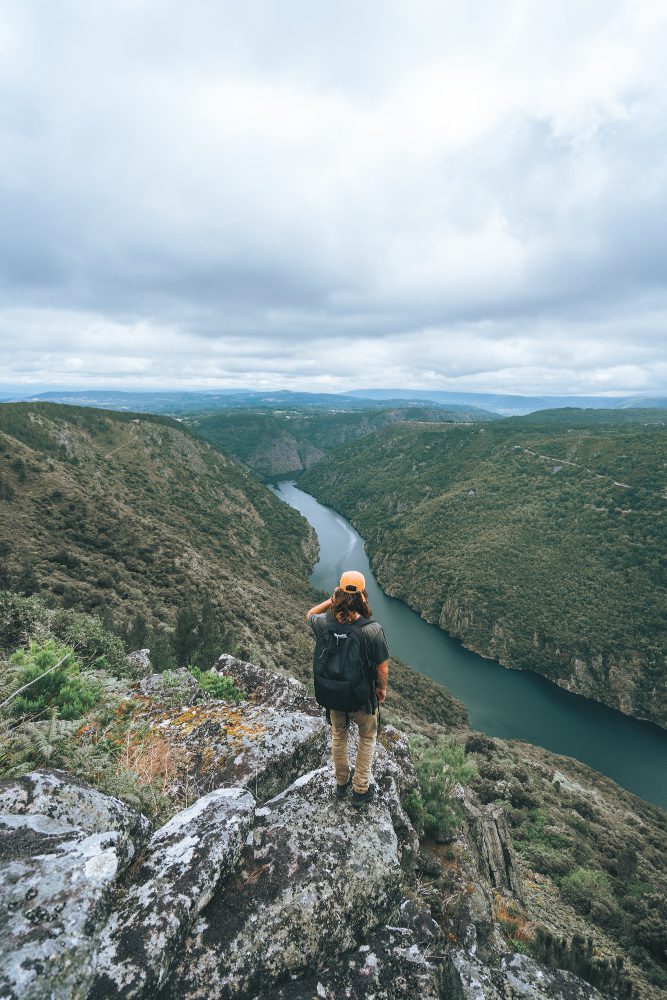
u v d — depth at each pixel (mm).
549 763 53312
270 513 152750
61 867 2439
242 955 2639
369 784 3979
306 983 2703
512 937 5586
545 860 18766
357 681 3449
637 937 14047
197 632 27484
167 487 118125
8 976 1828
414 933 3242
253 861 3246
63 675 5254
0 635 8297
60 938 2068
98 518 62156
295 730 5125
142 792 3920
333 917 3004
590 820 29438
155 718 5406
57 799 3074
